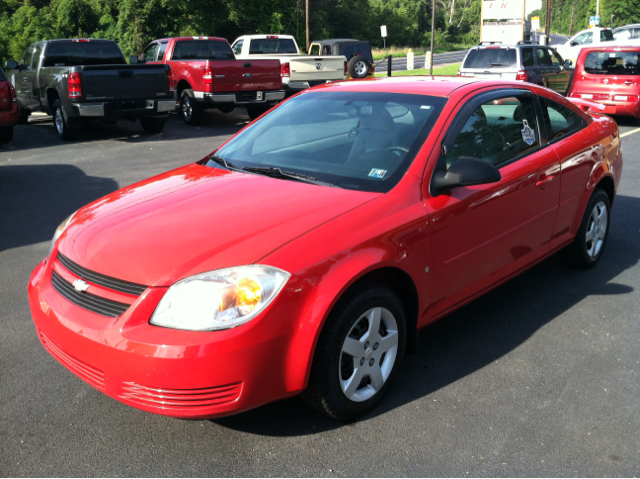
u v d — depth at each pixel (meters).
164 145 11.16
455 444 2.73
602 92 13.06
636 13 79.94
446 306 3.36
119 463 2.61
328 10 55.91
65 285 2.77
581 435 2.79
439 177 3.15
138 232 2.77
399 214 2.95
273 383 2.52
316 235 2.66
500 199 3.54
